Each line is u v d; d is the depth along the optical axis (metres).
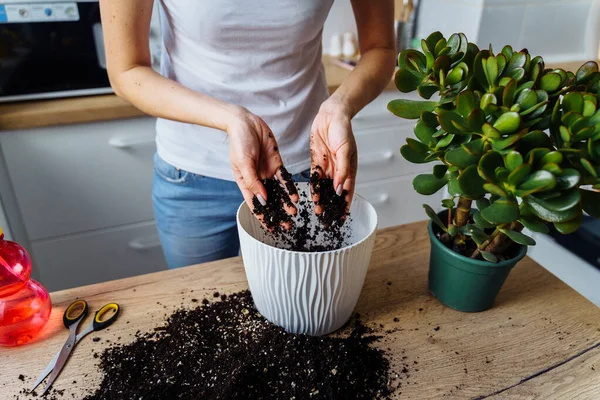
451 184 0.55
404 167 1.68
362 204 0.69
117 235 1.42
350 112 0.73
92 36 1.18
